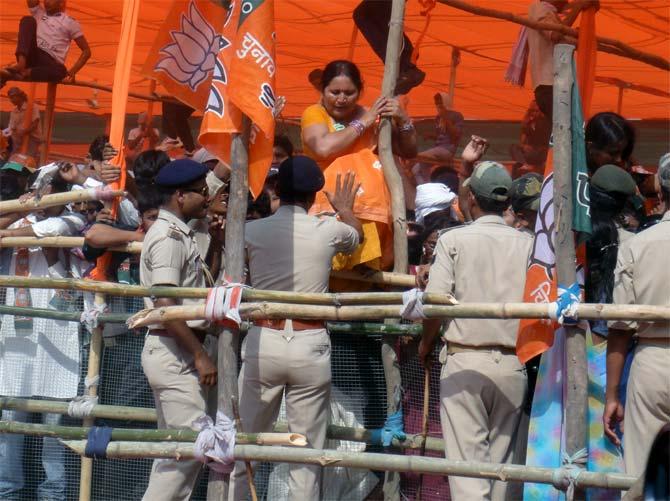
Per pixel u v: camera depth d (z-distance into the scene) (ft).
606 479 26.13
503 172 30.53
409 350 33.19
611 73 62.28
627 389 27.76
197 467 32.32
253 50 29.07
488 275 29.71
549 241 27.86
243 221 29.78
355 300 29.45
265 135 29.04
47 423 37.52
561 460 28.48
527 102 71.31
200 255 33.58
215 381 31.91
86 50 54.80
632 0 49.85
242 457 29.19
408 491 32.83
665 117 74.13
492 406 29.71
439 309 28.14
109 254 36.35
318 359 30.81
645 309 25.99
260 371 30.83
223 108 29.76
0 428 33.94
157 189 35.47
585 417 27.09
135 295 31.99
